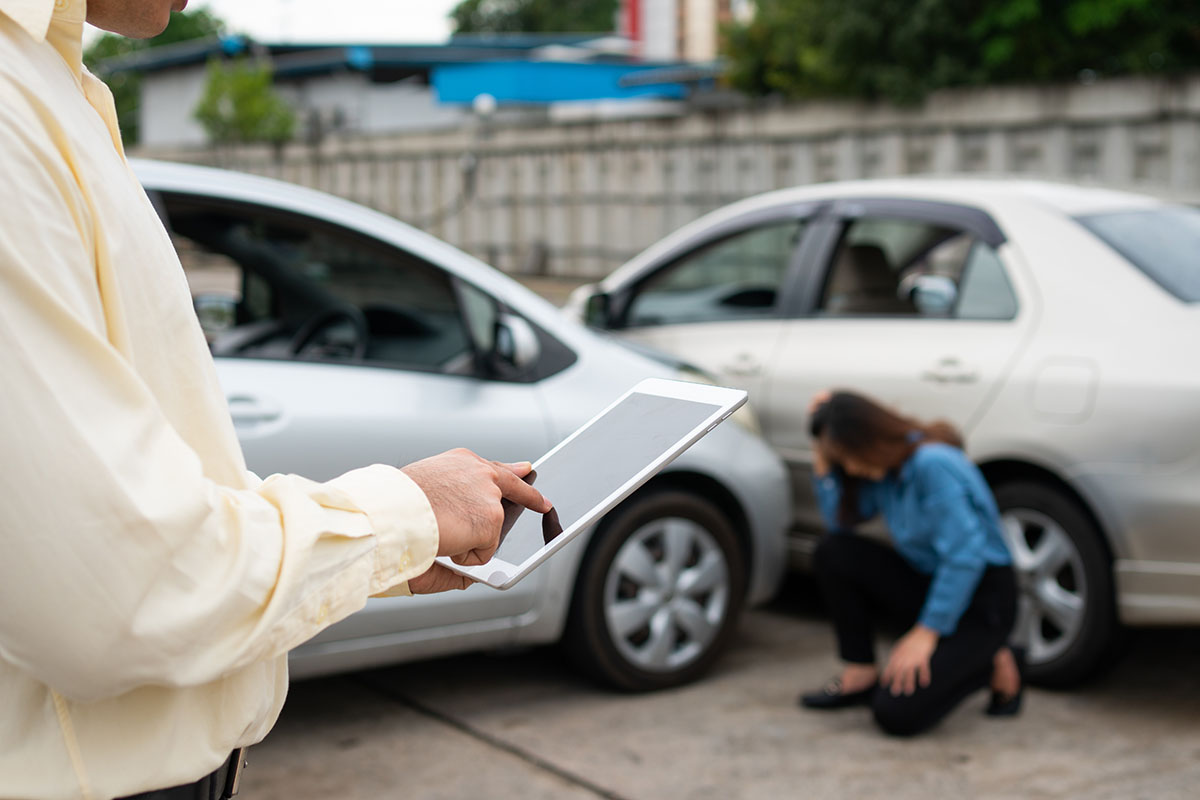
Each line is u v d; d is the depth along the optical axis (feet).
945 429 11.95
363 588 3.13
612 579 12.10
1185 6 35.40
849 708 12.09
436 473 3.44
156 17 3.34
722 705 12.16
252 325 11.24
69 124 2.91
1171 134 32.58
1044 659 12.57
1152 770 10.53
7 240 2.63
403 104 84.28
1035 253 13.24
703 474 12.90
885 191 15.06
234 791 3.67
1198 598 11.52
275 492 3.08
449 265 11.85
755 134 42.04
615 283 17.63
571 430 11.73
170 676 2.83
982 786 10.21
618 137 46.44
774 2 43.34
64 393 2.67
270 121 69.67
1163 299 12.26
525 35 161.99
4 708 2.99
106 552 2.67
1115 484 11.85
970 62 37.19
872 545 12.14
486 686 12.69
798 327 15.08
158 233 3.20
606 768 10.58
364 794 10.02
